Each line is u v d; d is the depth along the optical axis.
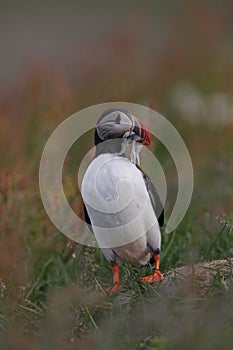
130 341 8.81
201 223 12.51
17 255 11.88
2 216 12.24
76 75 24.72
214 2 31.05
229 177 15.63
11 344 9.25
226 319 8.83
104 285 10.80
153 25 34.50
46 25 38.28
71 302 9.96
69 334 9.45
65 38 36.31
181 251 11.83
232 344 8.08
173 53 24.45
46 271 11.74
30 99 18.95
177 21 25.78
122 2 39.78
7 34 37.47
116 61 23.67
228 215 12.76
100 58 24.05
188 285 9.60
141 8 36.34
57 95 17.92
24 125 17.70
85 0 40.59
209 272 10.02
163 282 10.09
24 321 9.84
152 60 25.28
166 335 8.78
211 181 15.53
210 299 9.21
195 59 24.12
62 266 11.34
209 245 11.68
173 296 9.51
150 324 9.11
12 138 17.20
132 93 22.11
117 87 21.80
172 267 11.19
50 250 12.03
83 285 10.83
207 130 19.83
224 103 21.03
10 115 19.12
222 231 11.25
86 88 22.19
